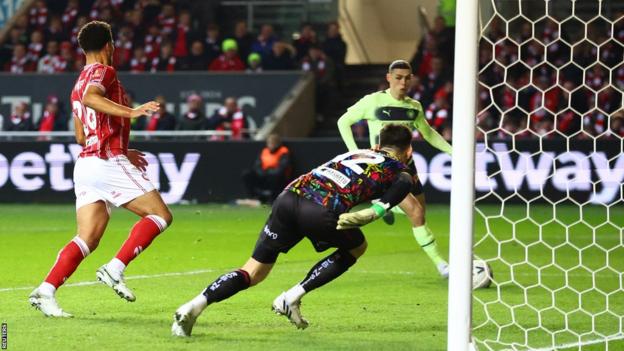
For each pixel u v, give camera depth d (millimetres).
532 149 37219
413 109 19156
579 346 12820
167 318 14656
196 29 50531
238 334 13414
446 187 38062
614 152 37000
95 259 22609
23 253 23953
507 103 40219
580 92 40031
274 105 44750
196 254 23984
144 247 14484
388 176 12828
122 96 14688
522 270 21062
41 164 39656
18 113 42969
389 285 18500
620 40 42156
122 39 48625
